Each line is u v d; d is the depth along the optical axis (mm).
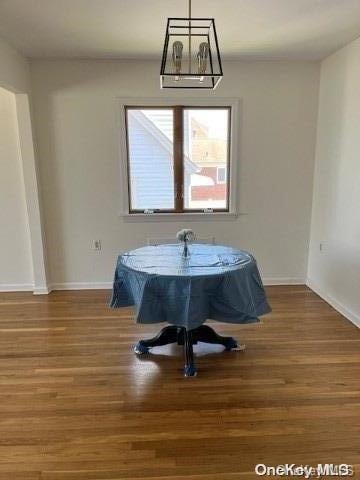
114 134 4098
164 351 2934
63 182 4180
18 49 3549
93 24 2945
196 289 2369
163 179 4281
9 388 2461
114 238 4355
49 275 4371
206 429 2062
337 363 2730
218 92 4062
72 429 2072
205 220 4355
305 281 4559
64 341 3113
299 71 4055
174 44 2219
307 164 4281
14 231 4215
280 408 2230
